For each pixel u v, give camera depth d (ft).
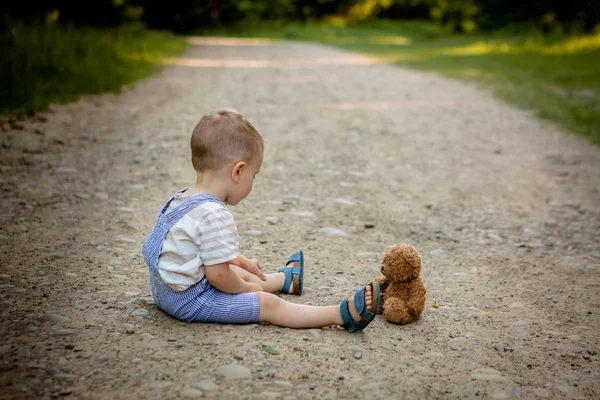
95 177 19.29
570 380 8.94
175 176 19.97
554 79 48.83
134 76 43.57
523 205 19.36
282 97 39.06
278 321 10.00
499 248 15.48
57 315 9.91
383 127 30.94
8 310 10.02
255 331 9.77
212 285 9.93
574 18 94.48
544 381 8.89
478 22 136.26
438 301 11.87
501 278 13.39
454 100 40.22
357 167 22.99
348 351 9.37
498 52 73.56
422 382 8.63
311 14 190.19
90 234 14.32
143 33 75.82
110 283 11.51
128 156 22.21
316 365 8.84
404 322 10.61
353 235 15.71
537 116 35.09
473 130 31.12
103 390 7.84
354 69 58.59
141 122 28.63
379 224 16.79
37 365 8.33
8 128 24.75
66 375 8.12
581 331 10.71
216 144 9.82
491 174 23.00
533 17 110.83
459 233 16.53
